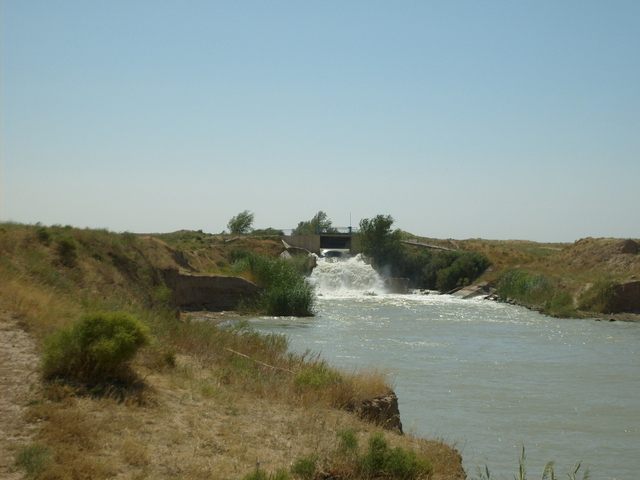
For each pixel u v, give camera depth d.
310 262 69.19
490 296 59.88
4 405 9.82
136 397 11.24
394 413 14.95
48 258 24.91
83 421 9.71
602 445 15.30
